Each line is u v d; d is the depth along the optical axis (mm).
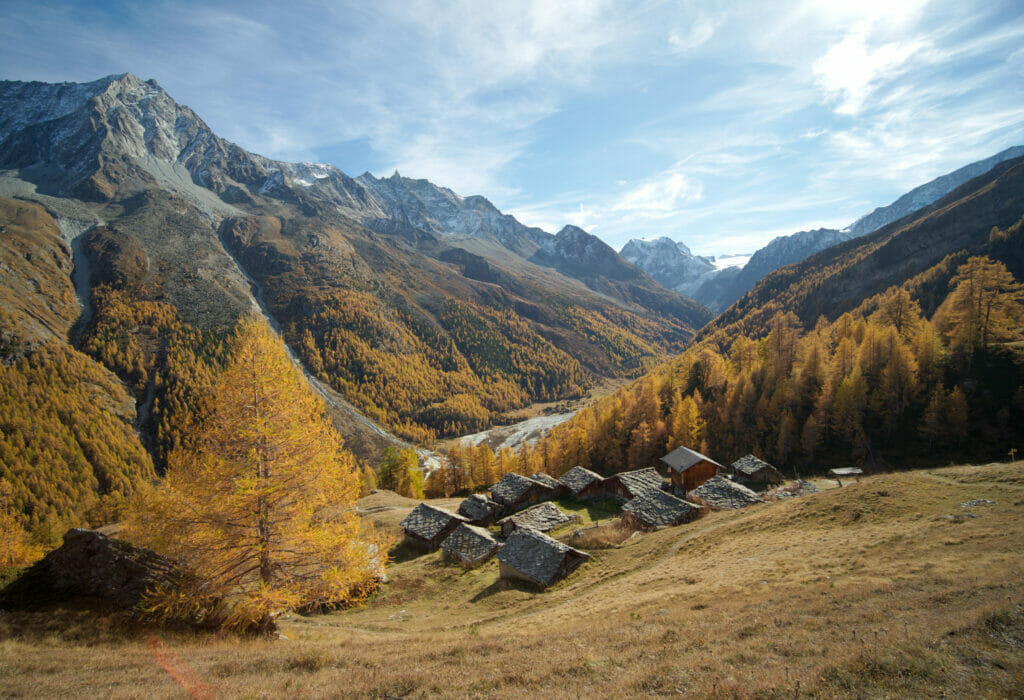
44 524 91000
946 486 34750
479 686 13703
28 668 15133
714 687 11922
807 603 18875
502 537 52719
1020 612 13273
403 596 39156
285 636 23172
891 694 10727
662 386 118688
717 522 42594
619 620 21391
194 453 21391
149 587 21875
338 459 24656
